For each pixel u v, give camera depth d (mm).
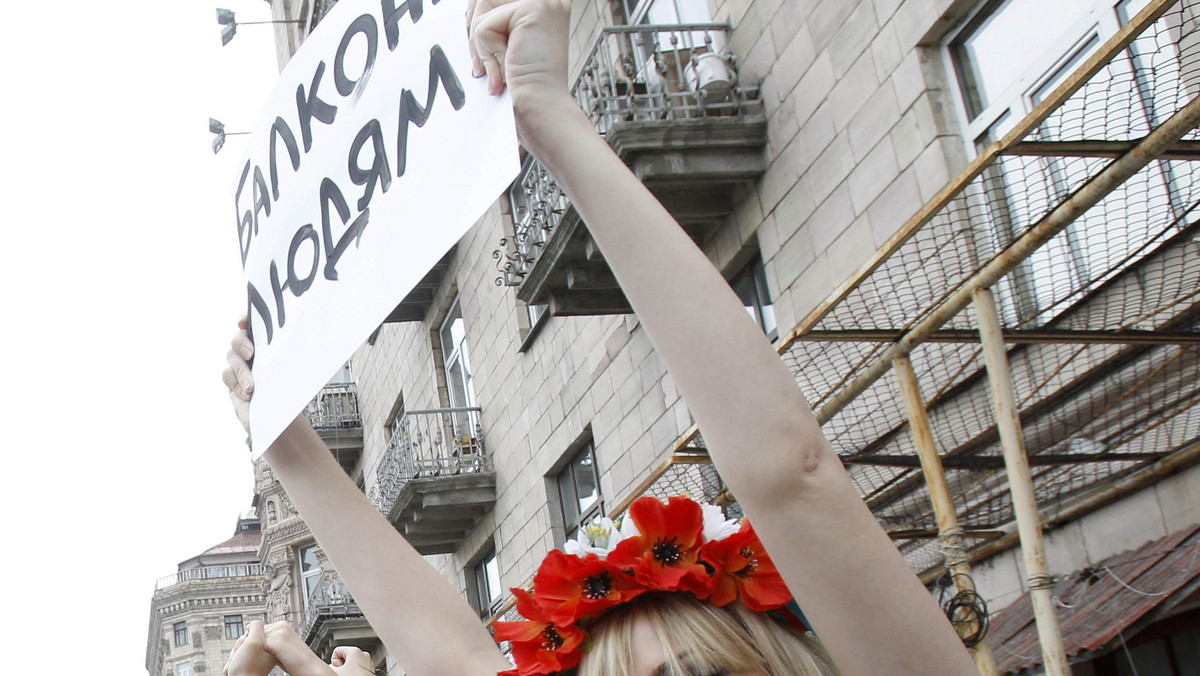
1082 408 7035
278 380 2266
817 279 9188
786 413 1286
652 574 1603
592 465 13320
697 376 1312
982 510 8031
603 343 12664
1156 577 6559
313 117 2201
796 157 9430
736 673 1572
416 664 2102
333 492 2264
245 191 2432
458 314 17641
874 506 8164
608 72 10125
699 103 9875
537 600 1653
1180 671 7109
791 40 9523
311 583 34406
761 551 1636
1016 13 7527
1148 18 4211
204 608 62688
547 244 11453
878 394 7293
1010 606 7941
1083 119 4922
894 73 8367
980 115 7863
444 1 1882
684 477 8305
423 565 2201
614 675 1590
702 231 10766
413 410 17328
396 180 1967
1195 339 6203
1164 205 5875
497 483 15938
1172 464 7062
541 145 1494
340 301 2102
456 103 1817
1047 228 4941
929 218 5121
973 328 6266
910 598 1266
